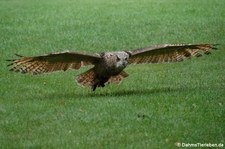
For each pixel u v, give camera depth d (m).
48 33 34.62
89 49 30.66
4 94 22.42
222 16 38.72
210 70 25.80
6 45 31.55
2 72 25.80
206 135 17.36
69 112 19.70
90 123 18.59
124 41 32.25
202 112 19.53
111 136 17.45
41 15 40.97
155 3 44.84
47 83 23.97
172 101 20.78
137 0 46.81
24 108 20.38
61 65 21.03
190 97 21.23
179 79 24.27
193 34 33.62
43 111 20.03
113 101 20.80
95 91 22.72
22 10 43.88
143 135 17.45
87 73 21.22
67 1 48.00
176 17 38.72
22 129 18.27
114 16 39.69
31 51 30.20
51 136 17.61
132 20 38.16
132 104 20.44
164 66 26.77
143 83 23.72
